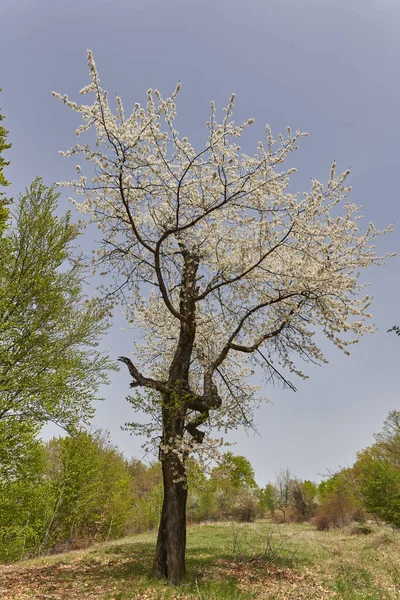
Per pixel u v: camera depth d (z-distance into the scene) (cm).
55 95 729
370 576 792
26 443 964
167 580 765
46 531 1709
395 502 2130
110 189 890
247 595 653
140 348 1272
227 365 1276
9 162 1316
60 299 1155
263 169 855
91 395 1069
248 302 1084
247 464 3225
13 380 973
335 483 3366
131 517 2636
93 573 884
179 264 1066
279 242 934
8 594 696
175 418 897
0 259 1098
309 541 1545
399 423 3088
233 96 751
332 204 952
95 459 1928
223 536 1642
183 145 844
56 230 1194
